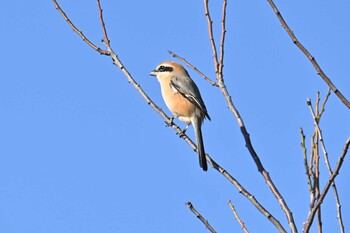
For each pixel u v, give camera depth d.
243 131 8.26
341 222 7.12
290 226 7.09
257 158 7.85
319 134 7.66
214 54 9.13
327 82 7.08
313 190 7.29
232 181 7.91
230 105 8.72
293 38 7.21
